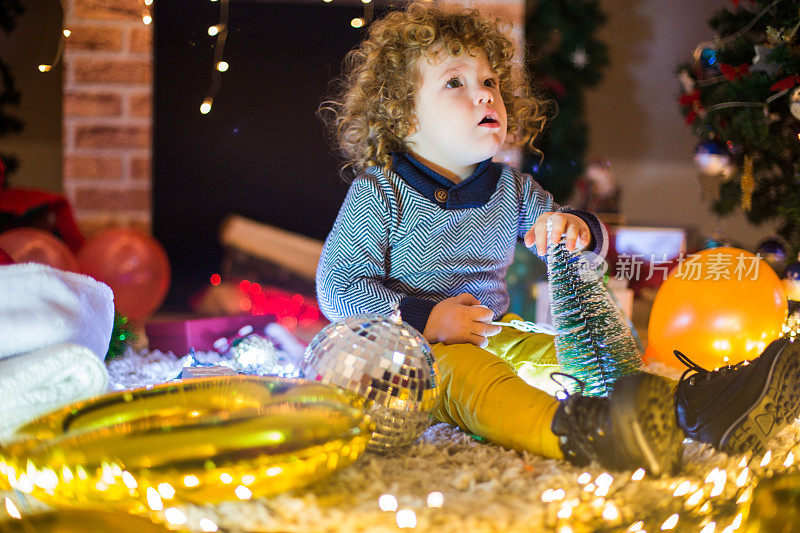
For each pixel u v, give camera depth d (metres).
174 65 2.96
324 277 1.34
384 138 1.44
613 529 0.83
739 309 1.43
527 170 2.77
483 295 1.42
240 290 2.89
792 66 1.67
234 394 0.92
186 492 0.77
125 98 2.57
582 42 3.00
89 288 1.12
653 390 0.89
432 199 1.35
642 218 3.80
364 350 1.00
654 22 3.74
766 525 0.92
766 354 1.00
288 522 0.78
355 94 1.58
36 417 0.87
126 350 1.59
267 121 3.05
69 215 2.13
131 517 0.81
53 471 0.76
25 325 0.95
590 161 3.34
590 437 0.91
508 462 0.96
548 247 1.22
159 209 3.04
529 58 2.56
